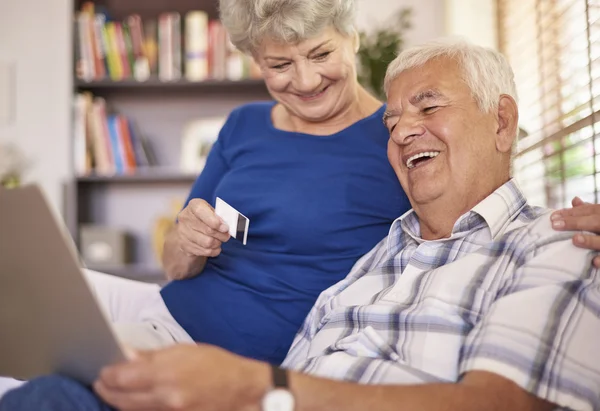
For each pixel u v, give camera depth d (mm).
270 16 1627
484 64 1392
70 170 3738
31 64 3926
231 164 1915
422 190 1396
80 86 3822
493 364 1021
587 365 1060
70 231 3707
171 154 4008
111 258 3697
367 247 1716
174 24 3779
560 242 1154
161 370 867
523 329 1048
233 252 1778
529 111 2844
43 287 915
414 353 1203
